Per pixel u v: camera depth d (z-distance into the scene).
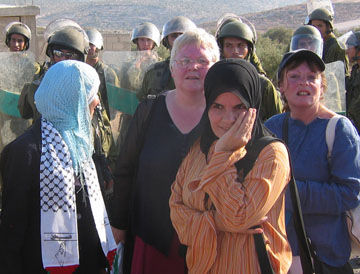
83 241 2.71
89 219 2.71
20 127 5.27
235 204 2.07
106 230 2.82
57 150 2.58
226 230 2.17
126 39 18.36
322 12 7.46
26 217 2.57
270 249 2.18
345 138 2.78
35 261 2.61
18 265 2.59
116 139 5.08
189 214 2.26
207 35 2.89
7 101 5.16
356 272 4.41
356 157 2.77
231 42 4.93
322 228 2.80
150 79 4.88
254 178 2.10
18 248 2.58
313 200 2.75
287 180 2.18
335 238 2.81
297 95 2.88
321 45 5.27
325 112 2.91
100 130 4.38
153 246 2.83
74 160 2.62
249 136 2.11
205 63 2.81
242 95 2.13
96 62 6.37
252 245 2.16
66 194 2.57
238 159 2.12
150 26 6.77
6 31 7.14
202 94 2.90
